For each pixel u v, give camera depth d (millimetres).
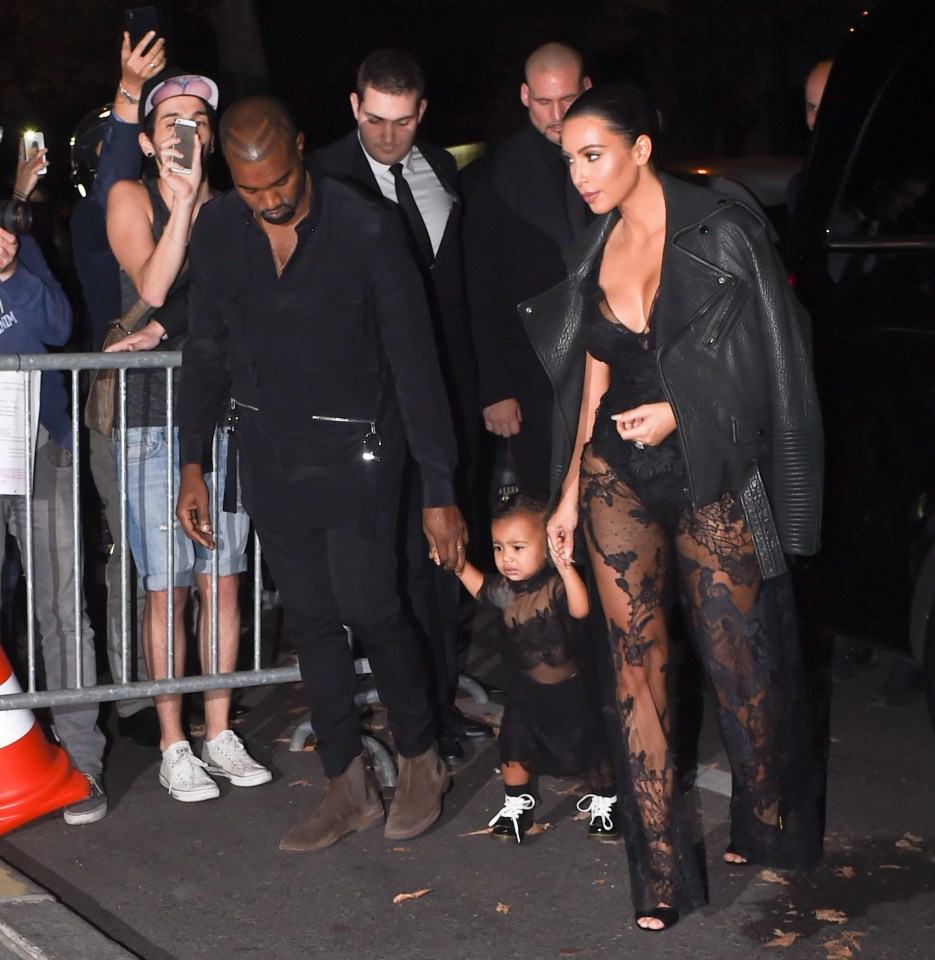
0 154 12516
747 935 3652
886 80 4465
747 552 3643
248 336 3895
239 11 11312
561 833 4277
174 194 4398
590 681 4027
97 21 13344
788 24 14625
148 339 4504
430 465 3928
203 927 3801
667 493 3605
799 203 4645
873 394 4301
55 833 4371
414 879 4027
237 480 4320
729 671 3740
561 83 4906
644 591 3666
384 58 4531
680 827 3682
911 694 5230
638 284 3553
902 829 4227
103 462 4750
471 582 4141
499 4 15516
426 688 4246
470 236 5066
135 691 4496
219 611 4723
